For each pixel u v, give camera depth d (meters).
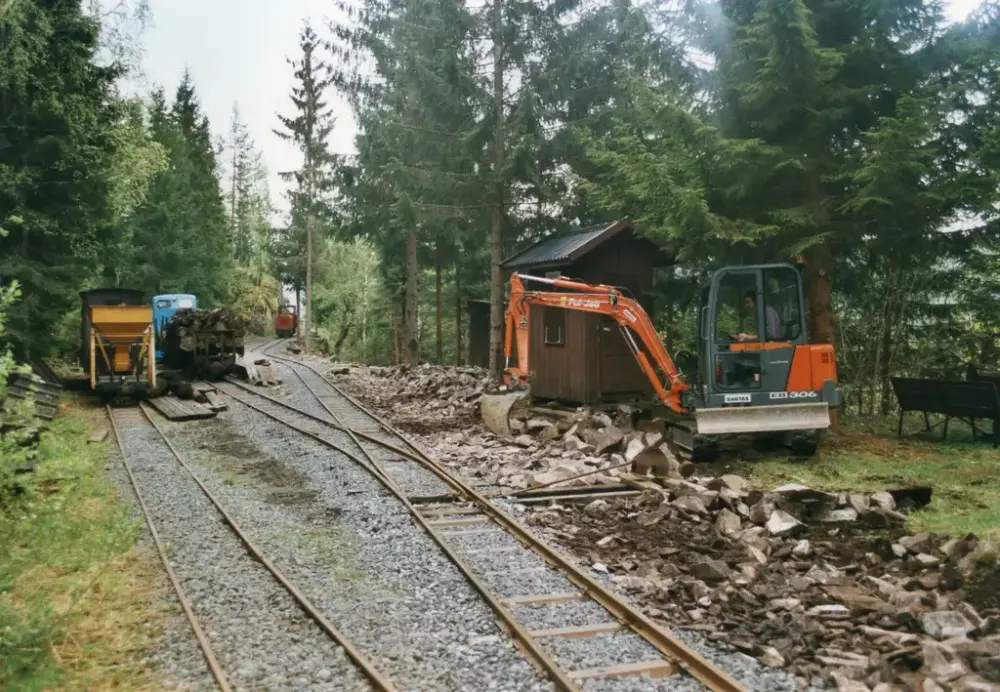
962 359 17.78
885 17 13.49
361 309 53.34
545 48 20.31
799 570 7.69
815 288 14.98
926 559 7.60
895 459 12.80
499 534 8.85
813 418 12.52
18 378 16.62
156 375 22.03
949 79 13.62
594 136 19.59
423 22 22.39
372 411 18.69
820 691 5.26
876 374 18.61
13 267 19.41
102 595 6.99
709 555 8.05
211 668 5.57
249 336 60.22
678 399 13.74
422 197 22.11
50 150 19.97
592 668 5.55
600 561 7.89
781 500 9.40
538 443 13.96
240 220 68.69
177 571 7.65
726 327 14.10
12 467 6.53
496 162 20.58
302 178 37.53
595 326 16.67
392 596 7.02
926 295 17.08
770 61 13.09
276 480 11.73
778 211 13.61
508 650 5.88
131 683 5.45
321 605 6.79
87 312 21.30
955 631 5.90
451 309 40.12
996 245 13.47
